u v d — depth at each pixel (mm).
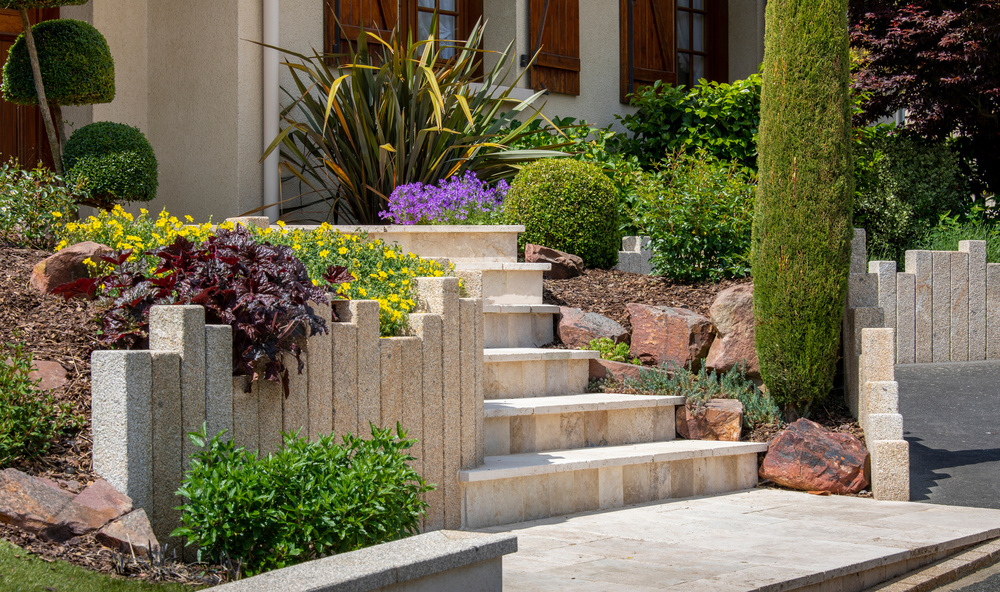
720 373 7090
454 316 5117
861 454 6074
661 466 5859
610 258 8695
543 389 6496
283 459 3582
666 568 4082
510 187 8703
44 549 3182
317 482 3627
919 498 5820
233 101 9070
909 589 4246
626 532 4887
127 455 3498
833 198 6457
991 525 5074
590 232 8445
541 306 7164
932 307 9680
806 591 3941
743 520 5195
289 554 3379
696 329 7102
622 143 11789
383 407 4711
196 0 9266
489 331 6883
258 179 9312
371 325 4660
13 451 3629
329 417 4430
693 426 6480
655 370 6984
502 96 9469
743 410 6574
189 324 3748
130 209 9258
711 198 8250
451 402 5070
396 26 9250
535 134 10406
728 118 11531
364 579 2738
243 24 9094
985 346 10039
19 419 3707
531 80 11867
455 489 5051
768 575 3951
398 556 2982
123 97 9336
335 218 9227
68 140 7785
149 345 3816
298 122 9422
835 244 6465
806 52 6527
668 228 8289
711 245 8148
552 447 5938
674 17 14023
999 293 10117
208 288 3994
